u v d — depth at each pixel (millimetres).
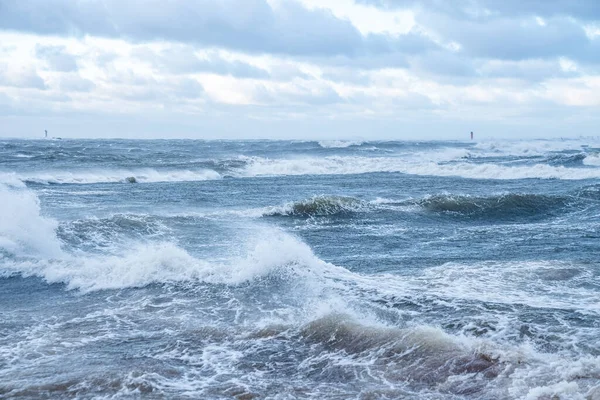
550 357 7734
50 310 10766
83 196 27344
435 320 9516
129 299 11391
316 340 8875
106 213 22172
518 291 11164
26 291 12133
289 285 11922
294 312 10383
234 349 8648
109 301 11289
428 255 15078
